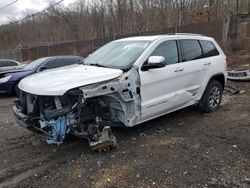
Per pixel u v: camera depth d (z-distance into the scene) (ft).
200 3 97.71
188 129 19.11
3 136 19.04
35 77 16.35
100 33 153.79
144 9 121.80
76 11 167.53
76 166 14.34
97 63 18.33
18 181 13.21
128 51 18.10
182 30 61.77
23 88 15.46
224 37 54.75
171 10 107.55
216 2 84.99
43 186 12.72
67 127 14.17
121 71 15.97
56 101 14.14
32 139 18.24
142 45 18.19
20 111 16.26
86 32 163.32
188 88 20.07
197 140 17.13
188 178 12.91
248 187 12.16
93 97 15.14
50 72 16.99
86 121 15.40
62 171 13.92
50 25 187.32
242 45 51.24
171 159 14.71
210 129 19.01
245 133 18.04
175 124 20.13
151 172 13.48
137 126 19.76
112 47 19.84
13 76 33.50
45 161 15.10
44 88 14.20
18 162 15.08
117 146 16.44
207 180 12.72
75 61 38.37
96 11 153.17
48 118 13.85
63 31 176.45
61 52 101.76
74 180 13.08
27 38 202.49
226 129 18.90
